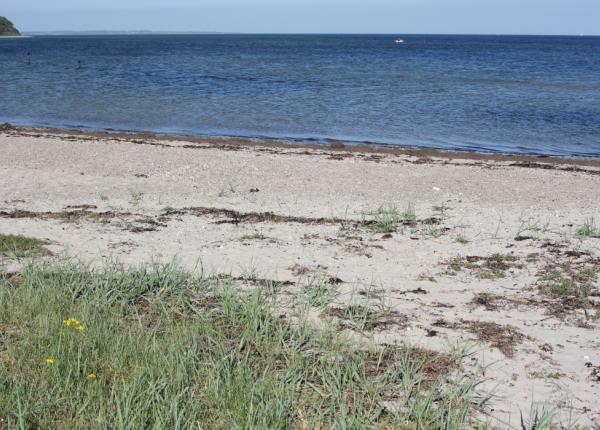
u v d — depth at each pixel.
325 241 11.02
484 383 6.25
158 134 24.00
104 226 11.53
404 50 108.62
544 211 13.61
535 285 9.14
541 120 29.09
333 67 61.06
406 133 25.41
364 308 7.95
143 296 7.89
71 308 7.12
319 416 5.30
